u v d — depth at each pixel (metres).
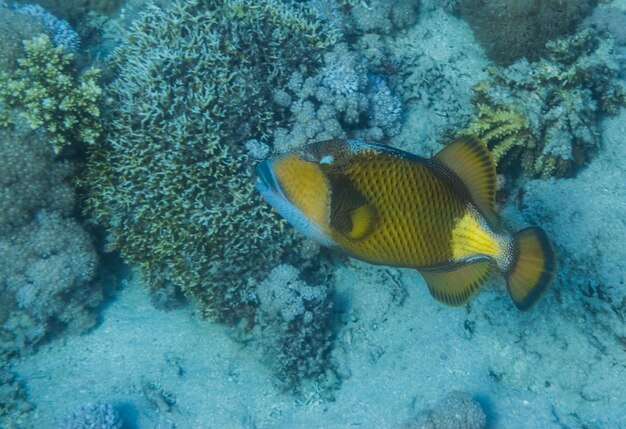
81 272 5.31
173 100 5.31
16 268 5.07
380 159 2.19
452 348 5.25
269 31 5.72
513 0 6.16
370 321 5.50
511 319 5.26
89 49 6.91
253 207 5.23
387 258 2.32
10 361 5.20
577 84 5.76
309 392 5.15
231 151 5.31
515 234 2.29
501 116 5.69
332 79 5.73
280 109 5.61
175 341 5.50
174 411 5.05
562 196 5.60
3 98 4.87
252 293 5.28
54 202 5.24
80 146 5.39
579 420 4.78
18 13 5.49
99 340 5.48
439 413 4.61
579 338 5.01
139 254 5.49
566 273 5.23
